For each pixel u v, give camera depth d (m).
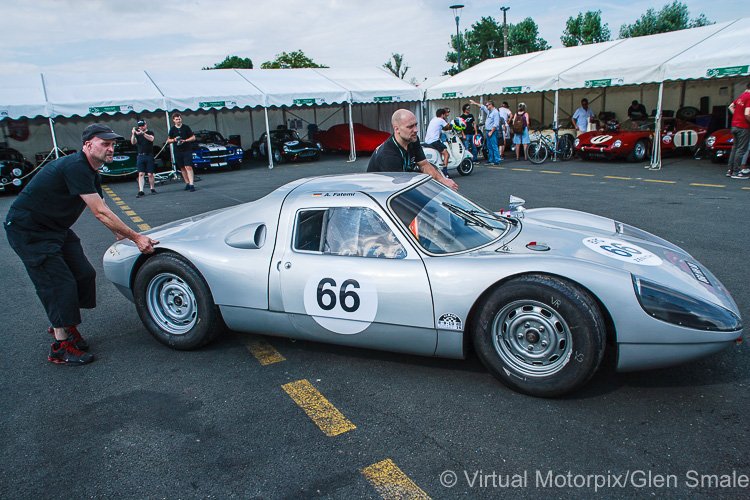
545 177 12.06
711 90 17.56
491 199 9.27
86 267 3.82
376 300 3.06
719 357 3.29
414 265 3.02
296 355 3.59
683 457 2.36
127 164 15.54
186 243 3.62
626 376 3.10
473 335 2.99
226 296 3.46
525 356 2.89
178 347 3.68
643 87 19.05
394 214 3.16
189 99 16.20
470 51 59.28
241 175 15.73
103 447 2.64
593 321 2.64
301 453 2.52
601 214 7.69
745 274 4.77
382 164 4.43
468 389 3.04
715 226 6.65
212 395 3.10
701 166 12.73
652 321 2.66
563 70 15.23
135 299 3.74
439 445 2.53
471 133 15.66
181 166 12.27
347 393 3.06
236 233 3.51
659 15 44.66
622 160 14.91
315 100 18.19
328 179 3.79
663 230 6.56
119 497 2.27
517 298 2.78
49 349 3.86
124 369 3.48
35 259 3.39
